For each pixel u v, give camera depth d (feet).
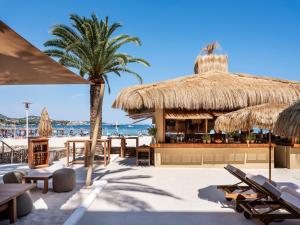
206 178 32.68
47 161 42.98
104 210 20.29
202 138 41.96
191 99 39.29
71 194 24.93
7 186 19.31
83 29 54.44
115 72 61.46
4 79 21.53
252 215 16.61
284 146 41.96
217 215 19.29
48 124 43.70
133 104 38.91
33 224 17.30
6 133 134.92
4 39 13.15
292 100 41.06
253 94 40.60
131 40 56.75
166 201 22.70
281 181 31.81
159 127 41.96
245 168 40.68
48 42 56.34
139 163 44.47
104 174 35.27
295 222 18.01
